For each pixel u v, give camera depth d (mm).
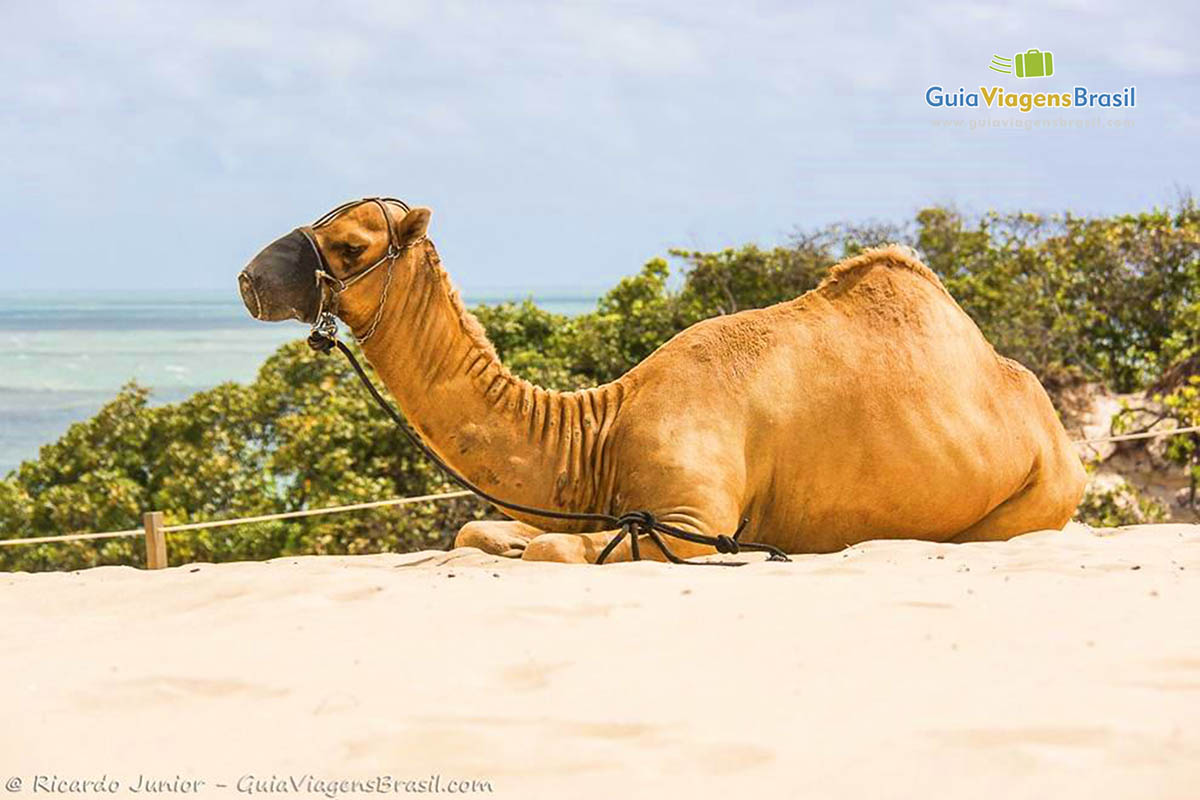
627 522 10242
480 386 11031
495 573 8719
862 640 6438
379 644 6559
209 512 23578
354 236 10562
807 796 4582
